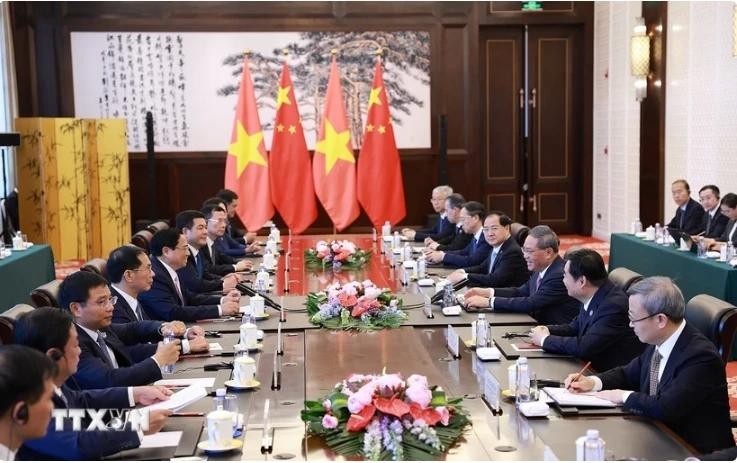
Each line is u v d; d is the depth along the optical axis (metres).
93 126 10.39
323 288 5.89
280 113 10.07
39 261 7.85
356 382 3.07
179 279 5.87
